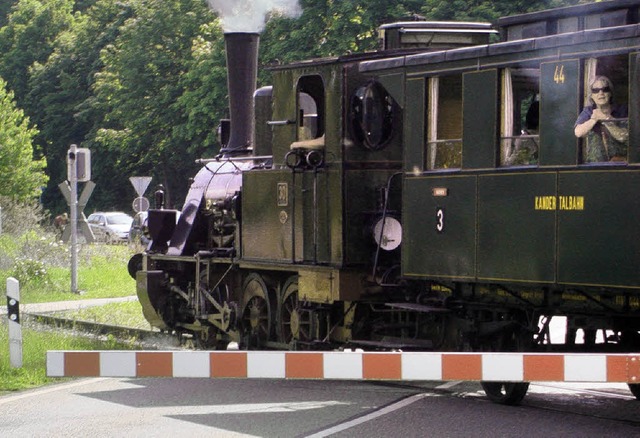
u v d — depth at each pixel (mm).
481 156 12719
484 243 12648
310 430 11211
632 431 11094
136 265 20953
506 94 12492
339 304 15266
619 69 11266
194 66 60062
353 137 14727
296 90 15656
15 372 14859
